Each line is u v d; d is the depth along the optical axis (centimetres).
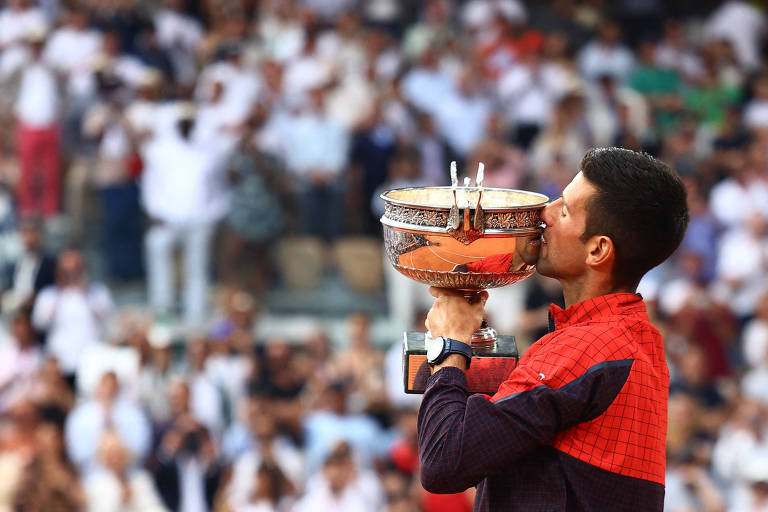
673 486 2419
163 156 3262
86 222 3694
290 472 2545
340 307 3559
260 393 2698
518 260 630
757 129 3803
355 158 3581
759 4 4844
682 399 2655
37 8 3916
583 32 4741
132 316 3241
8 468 2366
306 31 3866
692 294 3162
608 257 610
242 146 3397
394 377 2861
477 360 671
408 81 3822
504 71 4050
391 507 2327
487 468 580
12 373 2958
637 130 3859
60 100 3612
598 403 584
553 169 3375
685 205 611
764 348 3038
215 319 3328
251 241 3441
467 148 3762
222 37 4009
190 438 2512
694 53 4597
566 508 590
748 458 2564
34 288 3078
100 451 2423
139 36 3891
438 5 4341
